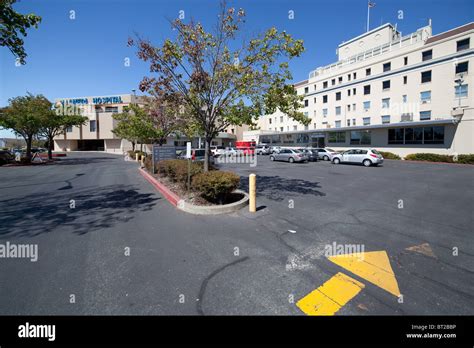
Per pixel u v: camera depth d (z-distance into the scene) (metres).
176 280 3.16
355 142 31.69
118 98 44.16
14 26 5.52
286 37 6.68
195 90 7.25
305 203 7.18
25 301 2.72
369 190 9.28
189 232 4.82
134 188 9.70
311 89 44.66
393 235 4.75
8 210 6.42
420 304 2.75
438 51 27.70
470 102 25.14
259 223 5.38
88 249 4.04
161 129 15.56
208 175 6.43
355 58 38.38
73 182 11.37
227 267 3.50
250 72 7.04
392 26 38.19
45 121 20.55
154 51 6.69
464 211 6.41
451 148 23.86
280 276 3.28
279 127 53.41
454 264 3.63
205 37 6.92
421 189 9.50
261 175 13.85
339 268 3.51
